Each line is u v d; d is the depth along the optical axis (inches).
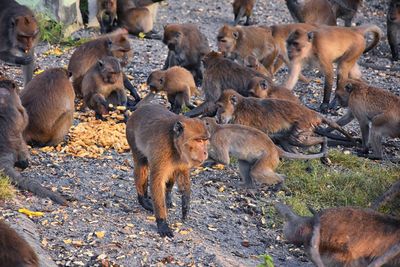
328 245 404.5
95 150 568.1
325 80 709.9
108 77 629.6
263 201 523.8
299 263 447.8
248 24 981.2
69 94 568.1
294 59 706.8
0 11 665.0
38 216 448.8
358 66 795.4
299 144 577.9
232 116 578.6
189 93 658.8
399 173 579.5
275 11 1074.1
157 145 438.9
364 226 403.2
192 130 432.5
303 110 581.3
